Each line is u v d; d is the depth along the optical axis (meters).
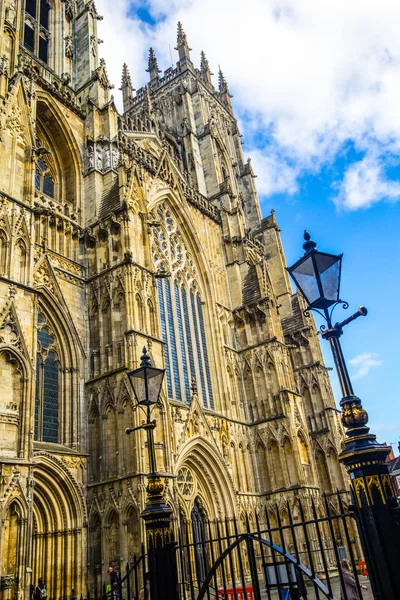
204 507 51.06
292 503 56.97
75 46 65.38
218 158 93.81
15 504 29.86
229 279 72.50
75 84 62.56
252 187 100.69
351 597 18.77
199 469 52.03
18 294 35.06
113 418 41.66
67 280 46.47
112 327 44.84
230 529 51.22
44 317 43.66
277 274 91.94
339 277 15.25
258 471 60.62
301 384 84.12
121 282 46.12
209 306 65.62
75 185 52.97
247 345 67.31
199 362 60.88
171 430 47.69
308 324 86.69
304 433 62.41
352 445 12.37
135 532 37.00
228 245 74.44
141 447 39.09
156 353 45.22
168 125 98.00
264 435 61.69
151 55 110.75
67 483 38.56
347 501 74.38
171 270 61.72
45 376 41.97
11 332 33.72
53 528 37.16
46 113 53.03
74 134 54.62
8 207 36.75
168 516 19.16
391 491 11.68
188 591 40.81
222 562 15.49
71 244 48.41
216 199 81.31
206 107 104.12
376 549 11.16
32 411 32.97
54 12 65.69
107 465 40.22
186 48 105.31
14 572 28.39
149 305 47.53
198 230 70.50
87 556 37.75
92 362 44.94
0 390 31.97
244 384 65.69
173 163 69.50
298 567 12.96
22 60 50.31
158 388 21.39
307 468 60.16
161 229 62.75
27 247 37.25
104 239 49.31
